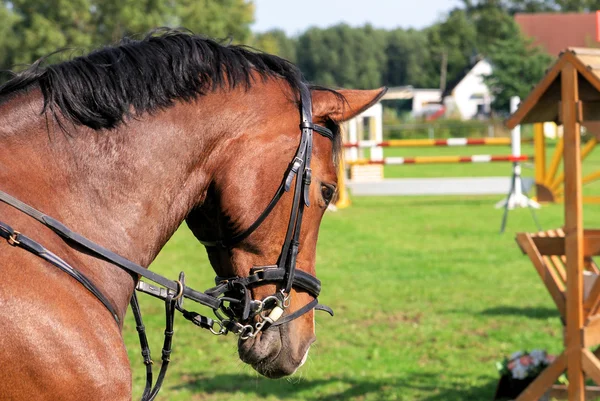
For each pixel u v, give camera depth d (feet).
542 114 14.74
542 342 20.77
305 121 7.34
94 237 6.57
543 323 22.85
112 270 6.61
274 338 7.45
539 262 14.26
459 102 186.09
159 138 6.91
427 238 39.04
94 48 7.55
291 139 7.28
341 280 29.17
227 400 16.69
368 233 40.91
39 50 117.19
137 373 18.51
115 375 6.18
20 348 5.72
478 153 108.88
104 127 6.75
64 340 5.92
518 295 26.55
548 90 14.29
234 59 7.37
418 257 33.88
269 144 7.20
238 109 7.22
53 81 6.63
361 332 22.00
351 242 38.17
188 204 7.12
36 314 5.84
